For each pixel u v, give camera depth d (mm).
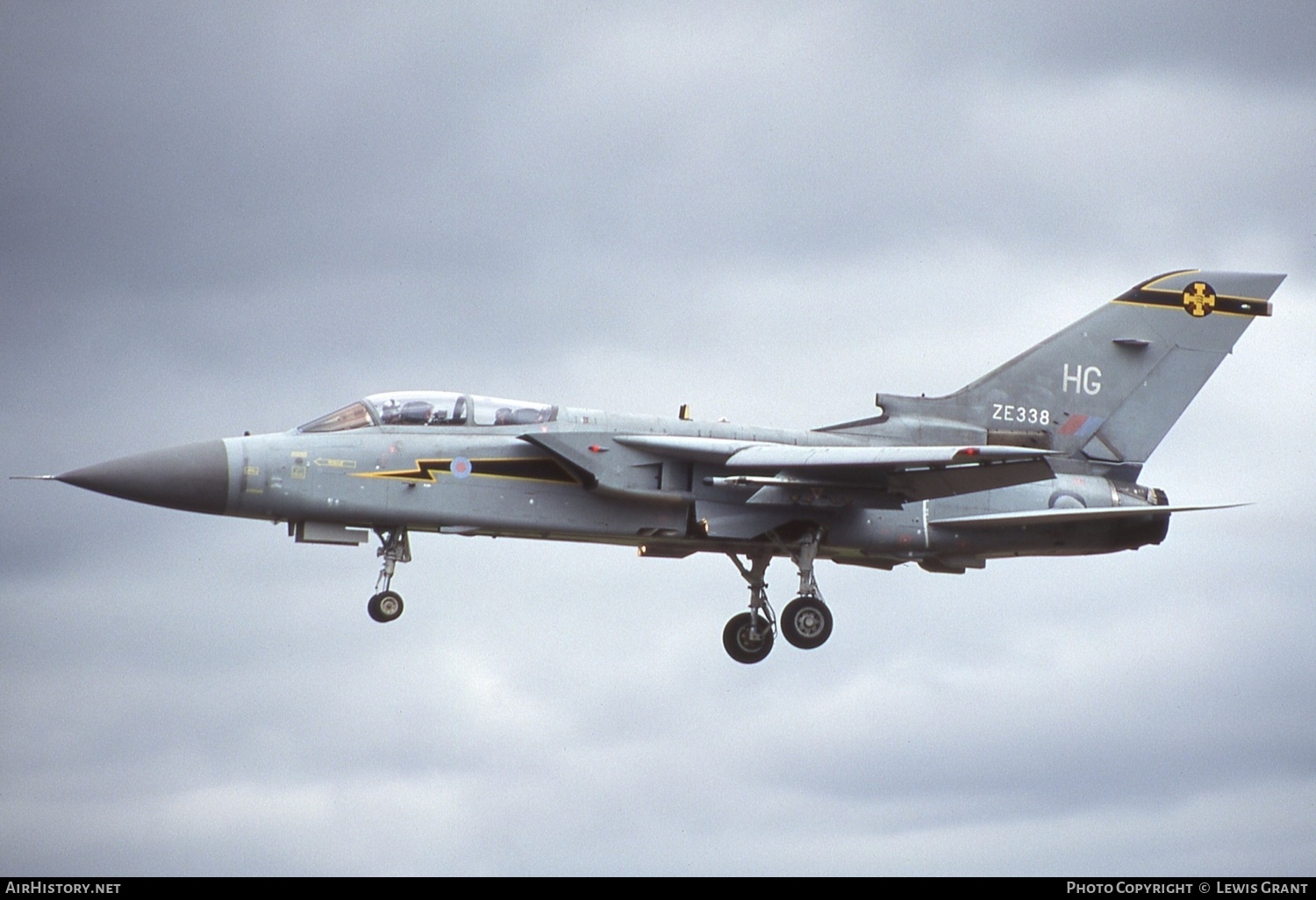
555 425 93312
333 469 89062
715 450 92062
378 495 89375
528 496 91625
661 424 95625
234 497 88125
